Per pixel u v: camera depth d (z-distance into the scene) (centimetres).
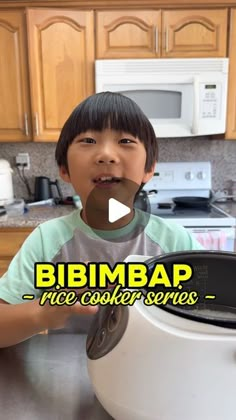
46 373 48
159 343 32
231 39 195
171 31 193
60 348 54
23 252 66
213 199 231
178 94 196
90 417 40
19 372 48
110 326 37
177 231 68
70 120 56
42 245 66
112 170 53
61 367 49
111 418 40
